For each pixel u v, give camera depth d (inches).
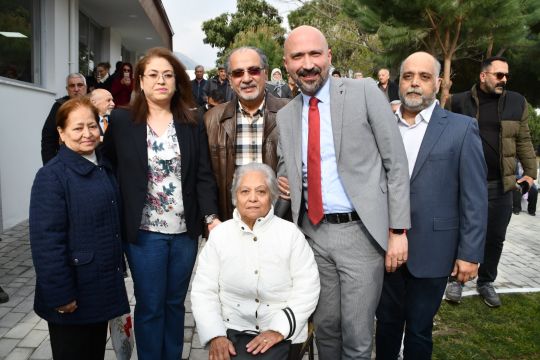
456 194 102.9
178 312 113.1
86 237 89.0
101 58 514.6
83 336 92.0
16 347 130.7
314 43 92.4
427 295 104.0
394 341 114.2
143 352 108.7
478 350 134.2
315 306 93.7
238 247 92.7
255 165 95.0
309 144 96.6
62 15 323.3
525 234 295.0
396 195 92.9
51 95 307.1
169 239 107.7
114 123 105.4
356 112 93.7
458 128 101.8
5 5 265.4
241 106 116.6
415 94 101.2
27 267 195.5
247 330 93.2
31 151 279.6
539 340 140.4
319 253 99.3
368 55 805.9
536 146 799.1
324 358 105.7
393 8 464.8
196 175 111.4
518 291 180.9
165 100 104.2
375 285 96.5
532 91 749.3
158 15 558.3
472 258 99.2
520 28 467.8
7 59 269.4
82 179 89.8
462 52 559.8
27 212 275.1
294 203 98.7
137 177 103.3
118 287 94.5
